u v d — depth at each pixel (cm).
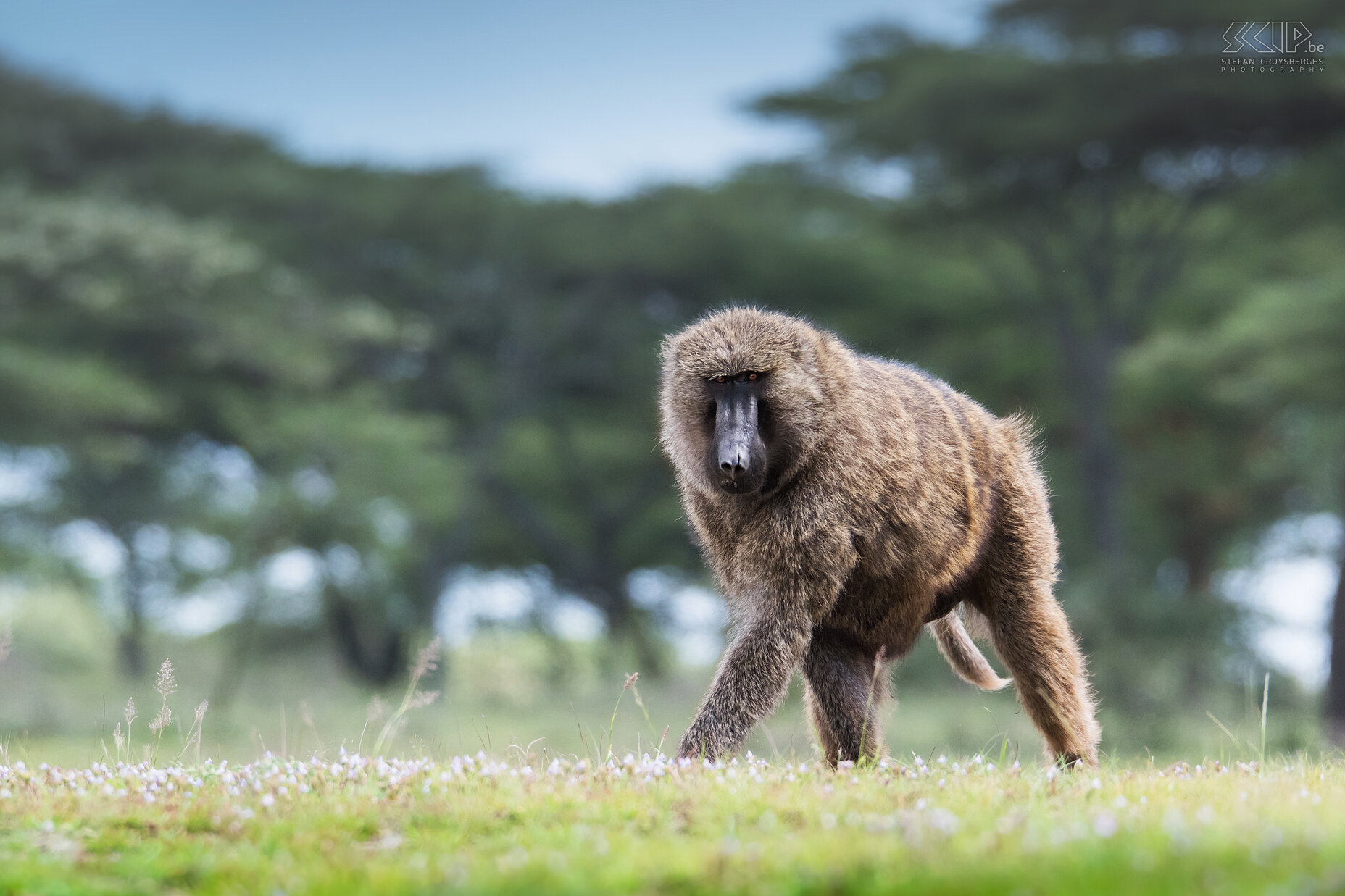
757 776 2058
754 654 2278
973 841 1612
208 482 15700
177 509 15300
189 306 13462
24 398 12425
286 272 14638
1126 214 13388
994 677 2872
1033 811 1830
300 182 15362
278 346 13938
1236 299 14450
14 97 14788
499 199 15475
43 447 13562
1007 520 2592
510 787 2028
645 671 16938
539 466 17050
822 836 1670
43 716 8744
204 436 15925
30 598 17788
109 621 16250
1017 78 11550
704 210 15000
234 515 14612
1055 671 2580
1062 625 2616
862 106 12644
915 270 15250
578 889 1497
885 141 12506
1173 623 10481
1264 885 1363
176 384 14675
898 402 2425
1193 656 10788
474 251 15862
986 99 11775
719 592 2486
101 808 1938
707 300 16088
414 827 1884
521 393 16150
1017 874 1425
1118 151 11944
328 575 14675
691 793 1953
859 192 15312
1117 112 11438
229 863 1689
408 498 14250
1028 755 2748
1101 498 12938
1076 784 2139
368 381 15938
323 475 14325
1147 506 16138
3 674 11025
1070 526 14262
